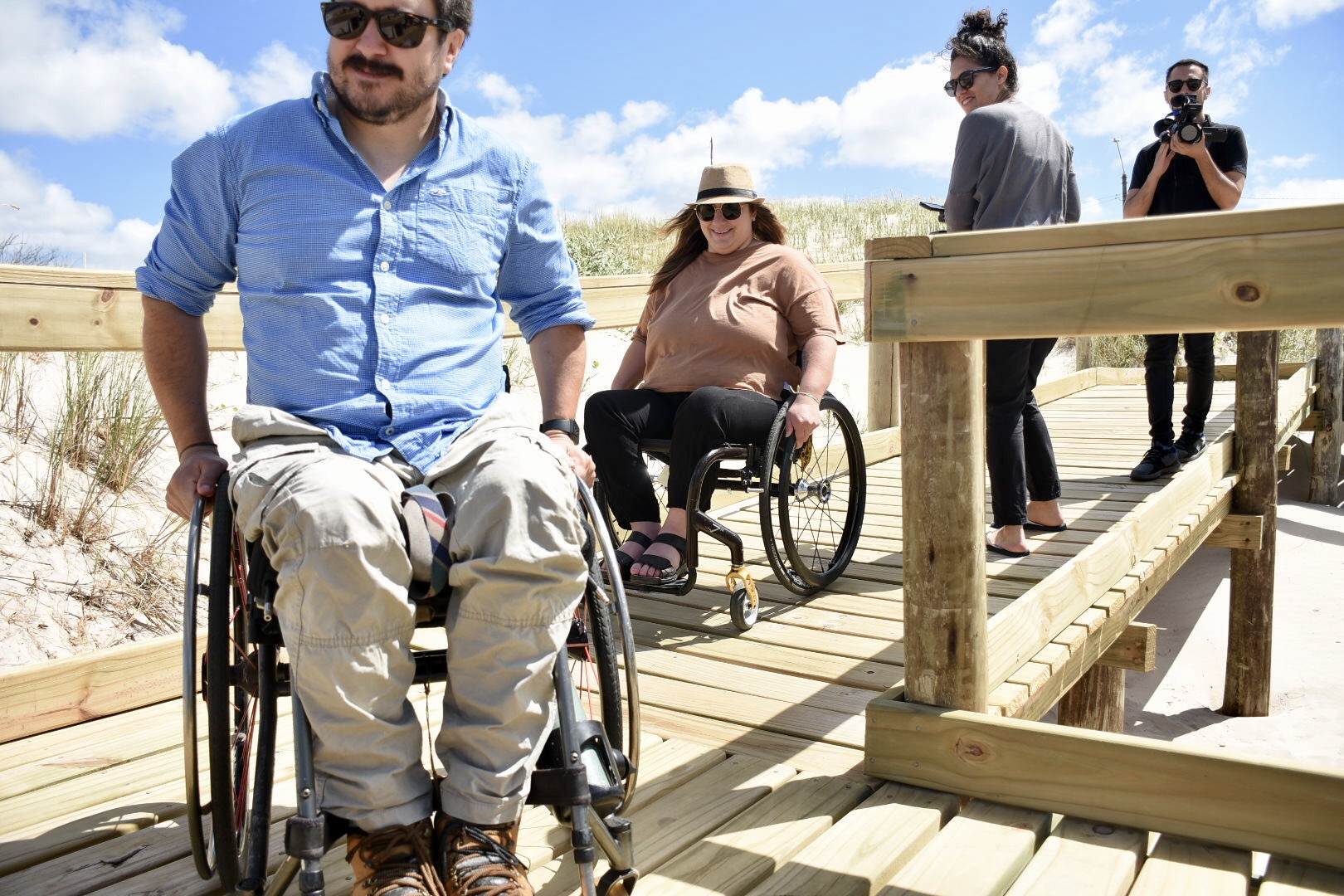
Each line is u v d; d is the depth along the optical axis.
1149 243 1.98
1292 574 7.46
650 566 3.40
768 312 3.66
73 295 2.90
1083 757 2.13
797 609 3.79
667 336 3.71
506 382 2.12
